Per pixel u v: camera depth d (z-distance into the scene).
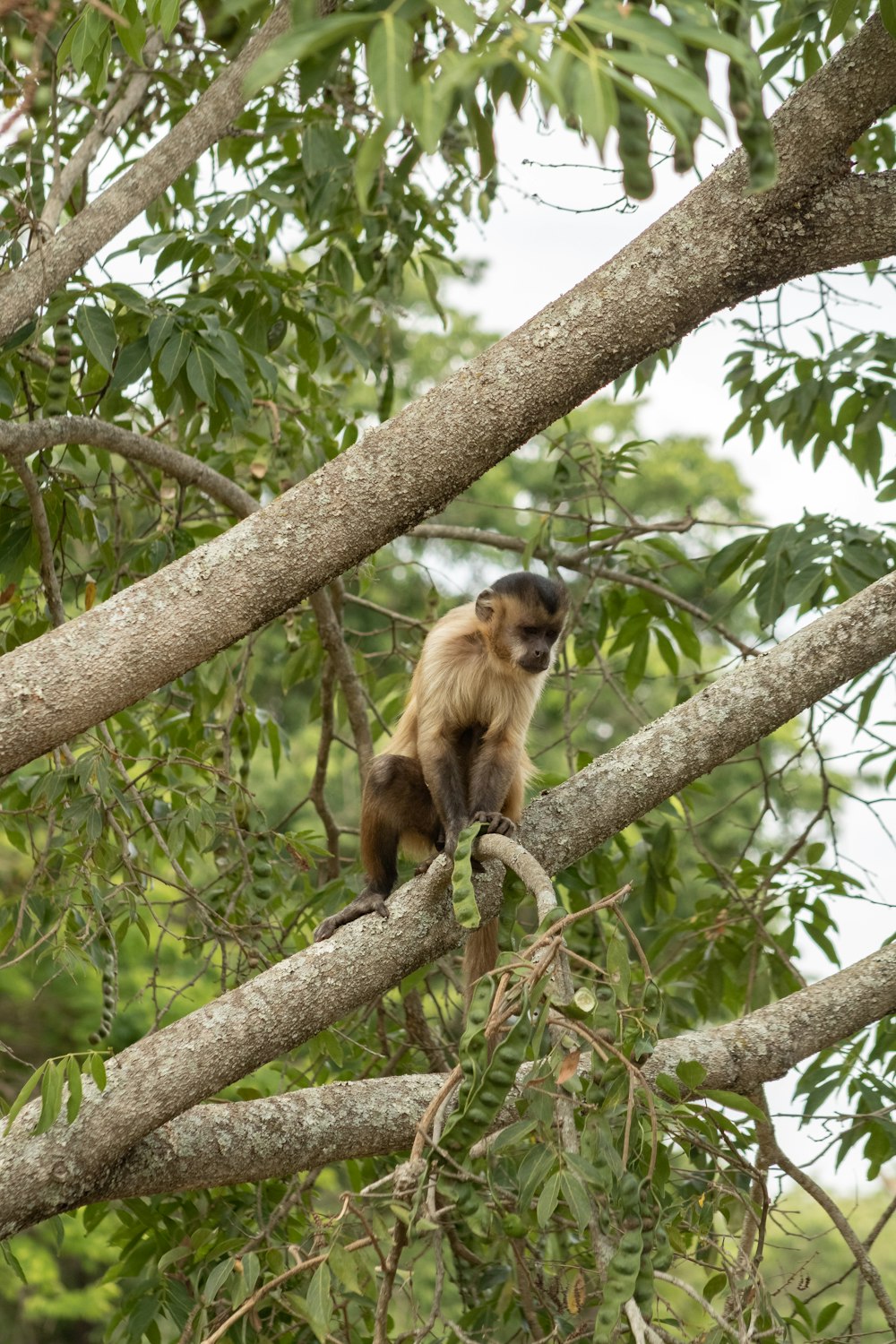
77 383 10.81
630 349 6.29
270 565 6.08
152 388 9.63
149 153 8.22
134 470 11.02
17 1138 6.18
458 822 8.28
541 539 11.51
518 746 9.46
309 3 3.98
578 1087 5.19
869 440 10.50
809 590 9.60
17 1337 22.08
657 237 6.34
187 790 9.09
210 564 6.07
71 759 9.23
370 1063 10.11
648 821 11.45
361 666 12.63
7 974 20.80
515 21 3.77
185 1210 9.00
